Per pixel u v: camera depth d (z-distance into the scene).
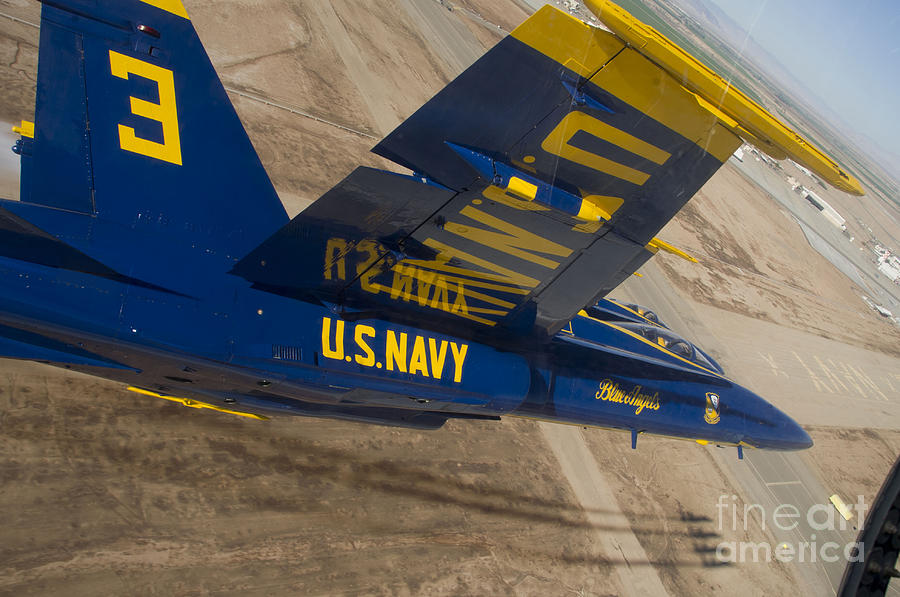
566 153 4.52
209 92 5.06
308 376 5.77
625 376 8.49
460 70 24.05
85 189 4.97
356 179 4.61
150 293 5.05
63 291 4.77
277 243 5.37
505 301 6.50
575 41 3.82
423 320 6.53
